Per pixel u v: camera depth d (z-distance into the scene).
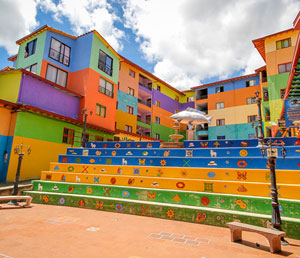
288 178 7.33
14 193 9.07
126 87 31.41
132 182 9.34
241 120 33.12
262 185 7.20
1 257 3.93
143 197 8.50
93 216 7.55
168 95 41.34
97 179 10.09
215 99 36.12
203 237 5.53
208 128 35.66
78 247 4.59
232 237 5.23
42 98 17.09
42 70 19.44
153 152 11.72
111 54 25.00
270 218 6.03
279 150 9.30
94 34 22.42
